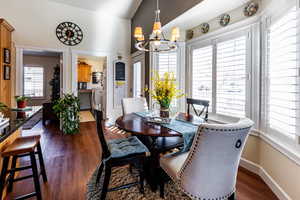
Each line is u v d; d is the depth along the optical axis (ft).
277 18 6.05
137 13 15.78
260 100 7.27
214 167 3.98
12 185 5.90
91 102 24.59
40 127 15.07
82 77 23.61
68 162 8.23
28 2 13.73
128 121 6.85
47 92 24.25
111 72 17.20
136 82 16.79
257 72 7.31
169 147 6.57
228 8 8.21
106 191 5.32
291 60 5.31
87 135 12.74
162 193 5.67
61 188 6.14
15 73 13.35
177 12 9.34
